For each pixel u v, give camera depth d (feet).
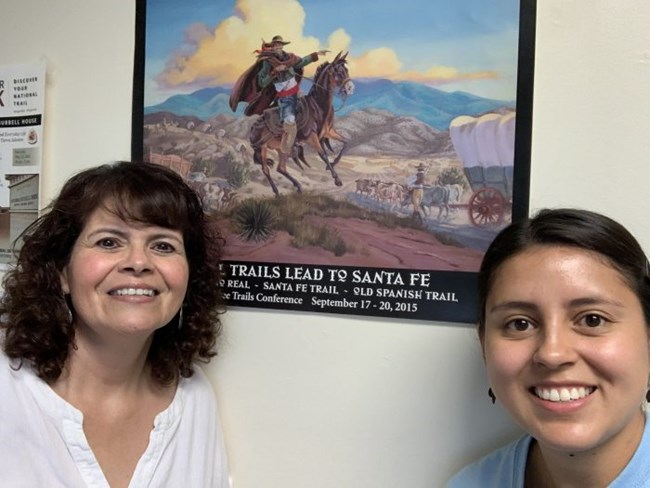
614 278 1.73
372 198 2.61
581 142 2.36
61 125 3.14
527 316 1.81
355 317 2.68
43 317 2.32
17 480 2.16
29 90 3.18
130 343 2.38
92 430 2.40
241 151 2.80
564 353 1.68
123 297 2.25
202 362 2.86
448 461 2.58
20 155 3.20
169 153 2.93
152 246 2.35
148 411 2.60
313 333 2.74
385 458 2.66
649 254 2.29
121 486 2.40
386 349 2.64
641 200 2.30
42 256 2.34
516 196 2.42
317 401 2.75
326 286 2.70
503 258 1.88
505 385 1.85
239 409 2.89
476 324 2.47
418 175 2.54
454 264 2.51
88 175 2.36
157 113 2.94
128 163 2.46
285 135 2.73
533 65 2.39
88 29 3.08
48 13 3.17
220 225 2.84
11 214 3.22
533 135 2.41
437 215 2.53
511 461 2.22
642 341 1.74
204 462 2.67
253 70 2.77
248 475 2.89
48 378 2.36
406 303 2.58
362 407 2.68
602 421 1.70
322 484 2.76
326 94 2.66
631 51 2.30
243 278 2.82
